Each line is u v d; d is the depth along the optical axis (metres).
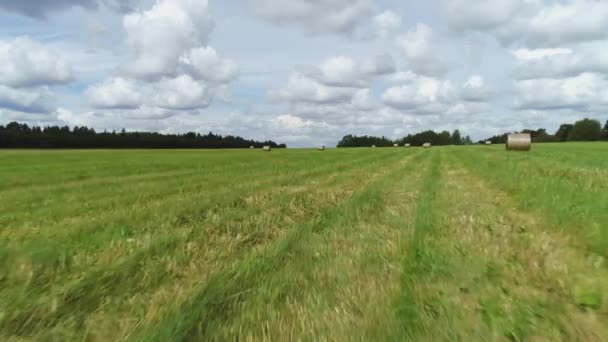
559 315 2.85
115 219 6.81
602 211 5.87
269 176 15.58
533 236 5.02
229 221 6.47
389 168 19.44
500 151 37.88
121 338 2.72
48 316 3.04
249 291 3.30
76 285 3.52
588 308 2.98
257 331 2.67
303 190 10.81
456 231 5.44
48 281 3.78
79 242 5.20
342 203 8.12
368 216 6.77
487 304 2.99
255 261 4.05
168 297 3.33
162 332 2.58
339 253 4.44
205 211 7.63
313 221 6.24
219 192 10.51
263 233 5.73
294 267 3.91
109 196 10.48
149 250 4.61
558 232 5.21
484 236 5.05
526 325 2.70
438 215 6.52
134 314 3.05
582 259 4.06
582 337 2.59
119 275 3.78
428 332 2.57
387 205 7.98
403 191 10.28
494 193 9.31
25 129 133.38
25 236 5.71
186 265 4.21
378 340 2.49
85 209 8.25
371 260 4.12
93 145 118.06
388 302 3.00
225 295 3.22
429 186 10.94
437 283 3.45
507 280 3.52
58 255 4.54
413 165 21.53
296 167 20.81
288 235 5.21
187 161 29.78
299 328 2.69
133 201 9.28
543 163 17.83
